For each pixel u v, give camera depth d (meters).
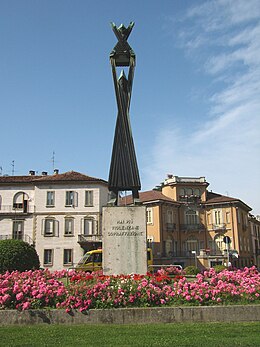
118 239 11.76
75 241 48.16
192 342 6.53
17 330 7.57
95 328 7.73
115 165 13.11
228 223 59.44
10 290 8.88
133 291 9.02
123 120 13.51
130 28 14.07
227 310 8.61
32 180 49.75
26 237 48.56
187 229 59.66
